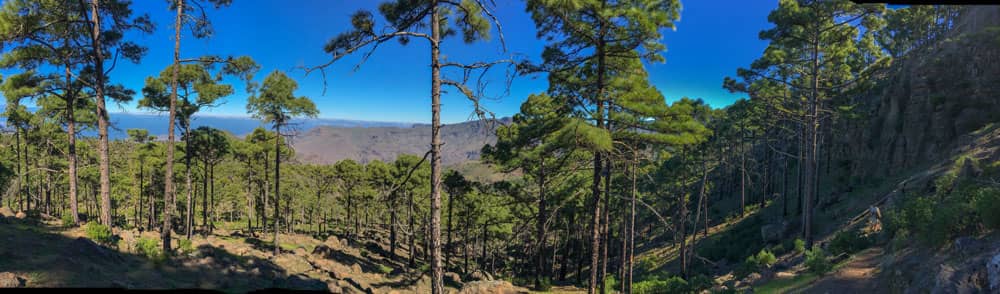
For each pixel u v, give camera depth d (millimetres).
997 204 7961
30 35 14680
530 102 21141
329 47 7375
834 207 24578
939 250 8766
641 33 11969
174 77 13508
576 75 14234
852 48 24109
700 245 32406
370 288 16734
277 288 11859
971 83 22859
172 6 13414
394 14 8844
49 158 34906
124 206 53625
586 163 16344
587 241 41250
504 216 31938
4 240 9859
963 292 6691
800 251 19297
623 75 13734
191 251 15148
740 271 19453
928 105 24484
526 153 14523
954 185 13664
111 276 9141
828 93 27812
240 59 14641
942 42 26406
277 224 22531
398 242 57000
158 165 36188
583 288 27125
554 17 12078
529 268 40531
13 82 16875
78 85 19078
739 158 46750
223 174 47969
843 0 18047
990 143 17344
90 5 15438
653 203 35938
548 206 26969
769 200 38656
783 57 24250
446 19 9594
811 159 19500
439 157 8344
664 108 12828
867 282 10219
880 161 27641
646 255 37156
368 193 40219
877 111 30641
